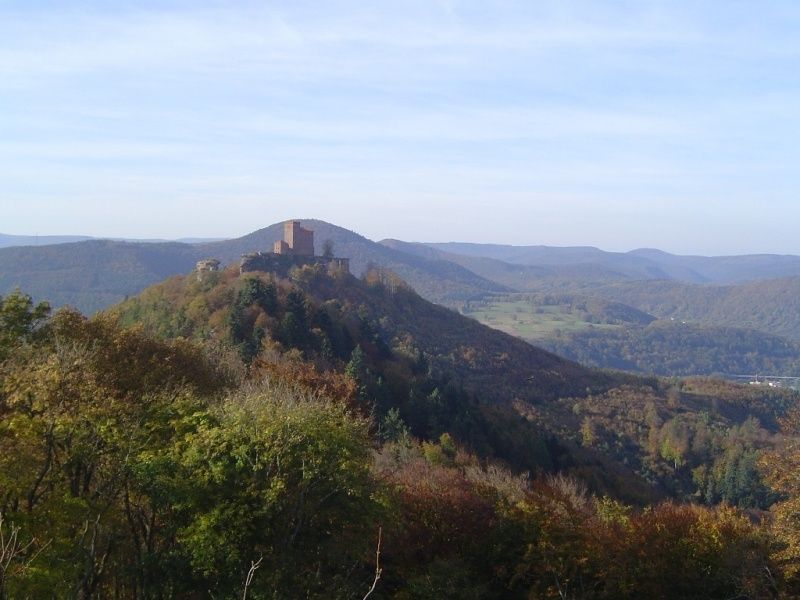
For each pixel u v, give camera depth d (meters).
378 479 17.78
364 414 39.62
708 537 22.27
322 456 15.38
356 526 16.25
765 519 24.66
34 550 13.20
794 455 21.84
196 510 14.51
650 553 21.53
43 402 15.03
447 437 42.34
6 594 11.57
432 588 18.20
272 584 14.09
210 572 14.23
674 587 21.42
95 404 15.75
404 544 20.23
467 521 21.59
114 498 15.57
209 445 14.96
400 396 52.72
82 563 13.49
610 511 26.94
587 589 20.67
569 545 20.41
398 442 37.12
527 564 20.33
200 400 18.73
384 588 19.16
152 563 14.31
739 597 21.27
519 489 26.67
